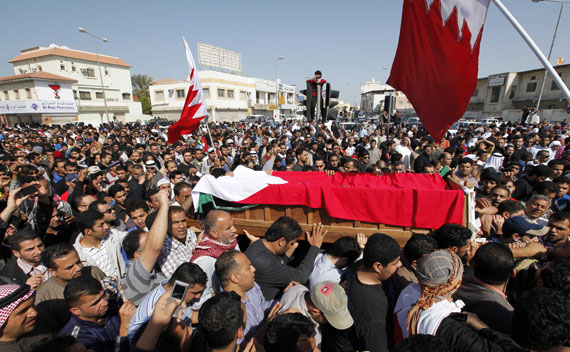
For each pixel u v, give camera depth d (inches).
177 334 74.4
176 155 346.9
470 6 112.3
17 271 107.3
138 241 105.7
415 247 87.7
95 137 538.9
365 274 83.9
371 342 76.2
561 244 94.0
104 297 84.7
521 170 244.2
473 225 109.7
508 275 78.7
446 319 65.2
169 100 1515.7
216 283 100.3
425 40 125.0
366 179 160.1
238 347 80.0
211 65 1573.6
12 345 71.1
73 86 1366.9
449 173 167.6
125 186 181.8
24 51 1534.2
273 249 103.7
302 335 62.7
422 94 128.8
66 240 159.9
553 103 1117.1
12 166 225.1
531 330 56.7
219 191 134.0
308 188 121.6
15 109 1040.2
